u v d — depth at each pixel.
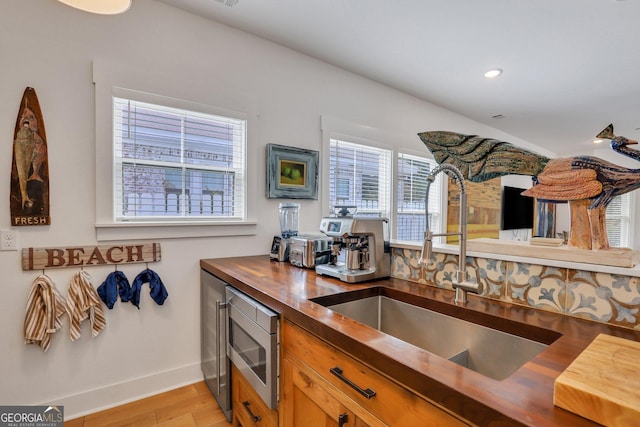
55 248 1.75
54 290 1.74
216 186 2.32
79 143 1.81
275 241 2.27
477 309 1.17
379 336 0.90
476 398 0.61
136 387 2.01
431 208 3.92
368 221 1.62
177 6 2.10
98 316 1.86
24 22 1.68
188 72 2.15
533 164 1.24
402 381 0.75
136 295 1.97
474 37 2.41
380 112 3.29
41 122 1.71
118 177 1.97
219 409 1.91
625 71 2.92
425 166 3.82
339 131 2.95
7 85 1.64
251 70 2.42
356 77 3.08
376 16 2.17
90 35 1.84
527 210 5.81
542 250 1.16
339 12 2.14
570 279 1.08
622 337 0.91
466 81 3.20
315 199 2.77
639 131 4.86
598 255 1.03
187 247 2.18
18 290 1.68
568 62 2.77
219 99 2.27
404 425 0.76
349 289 1.45
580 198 1.09
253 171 2.43
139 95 1.98
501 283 1.27
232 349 1.70
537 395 0.62
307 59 2.74
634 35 2.34
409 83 3.27
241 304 1.56
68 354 1.80
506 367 1.07
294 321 1.16
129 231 1.97
